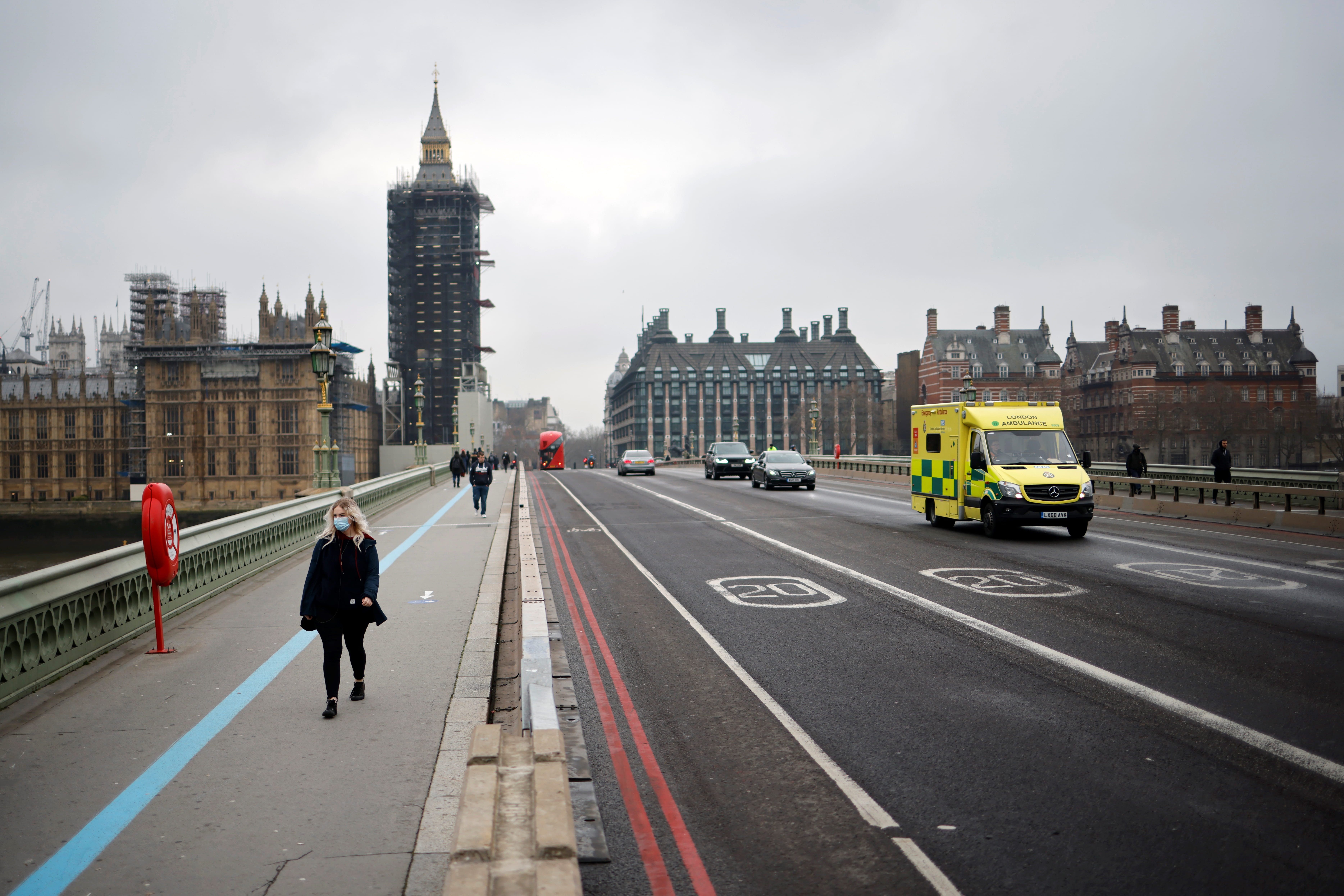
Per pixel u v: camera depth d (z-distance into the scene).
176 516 9.05
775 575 13.94
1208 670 7.86
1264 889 4.13
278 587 12.78
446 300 176.12
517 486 40.47
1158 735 6.22
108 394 159.25
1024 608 10.84
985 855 4.52
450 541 19.25
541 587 9.86
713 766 5.82
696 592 12.56
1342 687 7.29
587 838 4.65
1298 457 112.81
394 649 8.84
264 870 4.25
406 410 172.75
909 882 4.25
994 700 7.13
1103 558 15.18
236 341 146.88
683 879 4.30
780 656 8.73
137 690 7.39
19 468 149.50
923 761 5.84
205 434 137.88
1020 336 144.62
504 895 3.15
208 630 9.80
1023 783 5.43
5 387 163.25
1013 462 18.53
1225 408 115.38
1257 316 130.12
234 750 5.92
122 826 4.73
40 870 4.25
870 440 161.50
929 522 22.06
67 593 7.81
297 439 137.12
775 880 4.29
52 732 6.29
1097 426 135.38
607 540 19.41
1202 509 22.36
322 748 5.95
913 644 9.10
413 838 4.60
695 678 8.00
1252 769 5.57
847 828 4.86
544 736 4.77
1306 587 12.02
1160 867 4.35
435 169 181.25
